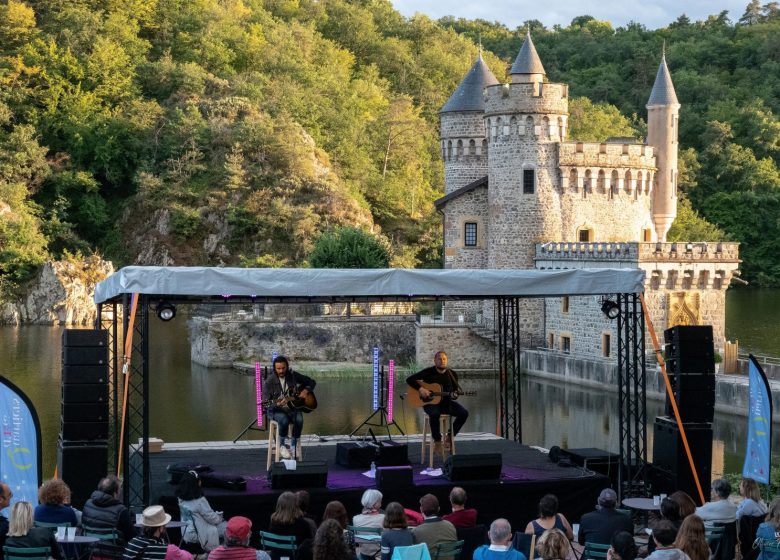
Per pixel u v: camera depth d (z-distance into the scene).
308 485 21.77
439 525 16.72
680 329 23.55
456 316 72.25
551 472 24.22
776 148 157.12
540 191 70.62
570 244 66.25
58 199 123.00
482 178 73.44
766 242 145.25
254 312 73.44
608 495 17.78
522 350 69.25
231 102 128.88
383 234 120.50
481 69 78.94
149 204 121.50
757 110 161.38
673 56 193.38
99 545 16.03
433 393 24.58
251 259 109.31
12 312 104.50
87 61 133.50
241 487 21.61
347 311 74.44
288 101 134.88
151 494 22.27
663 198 75.50
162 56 146.12
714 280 62.19
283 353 72.19
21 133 123.38
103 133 126.69
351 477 23.48
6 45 136.12
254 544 21.27
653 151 74.31
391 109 146.88
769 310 112.69
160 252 118.44
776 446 45.38
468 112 77.44
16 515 15.45
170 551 15.40
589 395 59.84
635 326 25.34
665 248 60.94
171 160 123.62
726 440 47.03
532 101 70.12
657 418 24.42
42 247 113.94
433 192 136.75
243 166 120.12
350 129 137.50
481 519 22.61
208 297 26.09
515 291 23.59
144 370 22.11
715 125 154.75
